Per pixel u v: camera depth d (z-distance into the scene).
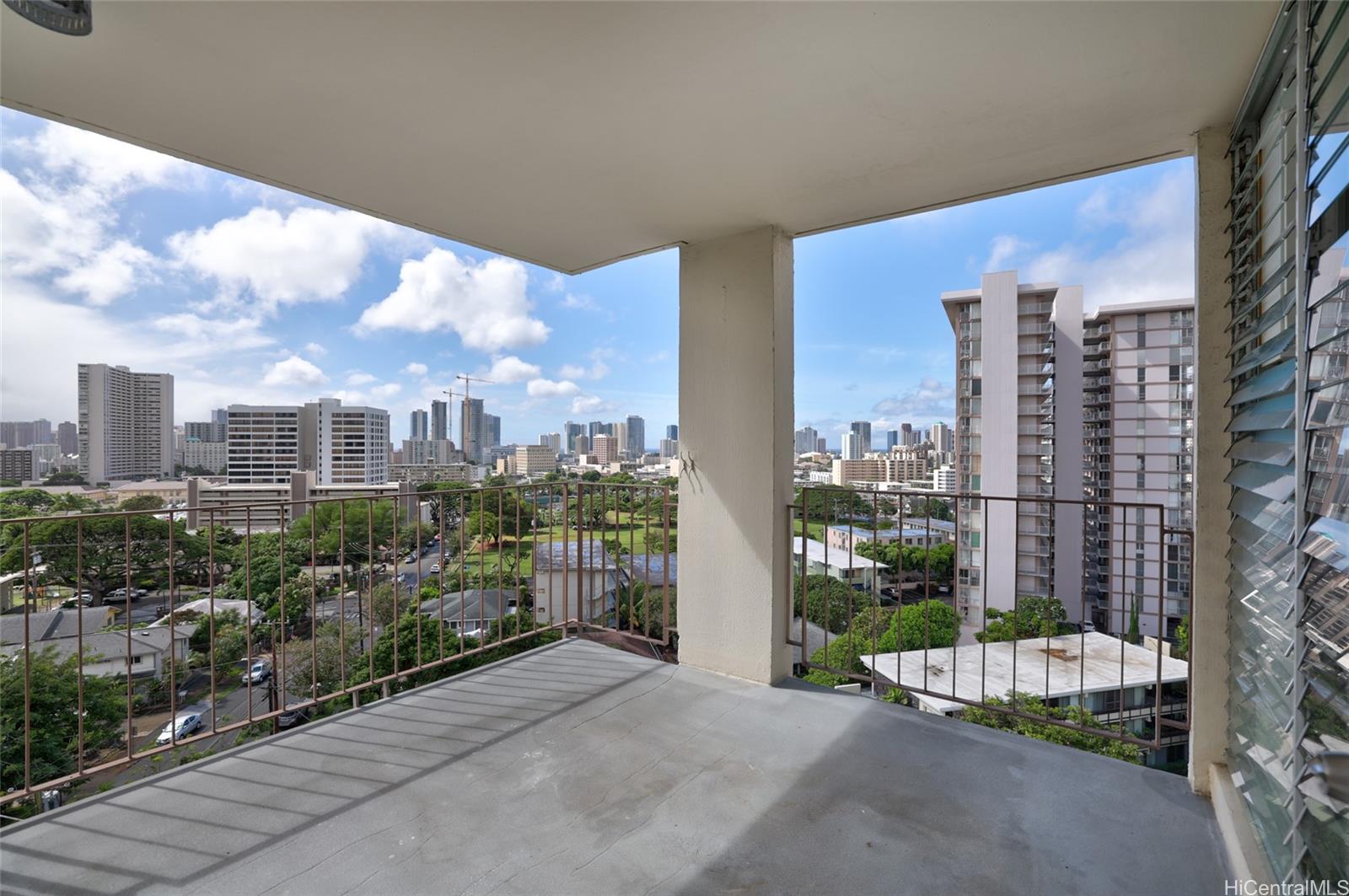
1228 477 1.80
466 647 3.12
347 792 1.99
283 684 2.40
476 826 1.81
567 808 1.90
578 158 2.20
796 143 2.09
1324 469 1.05
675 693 2.83
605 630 3.62
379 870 1.61
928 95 1.79
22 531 1.85
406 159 2.21
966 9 1.40
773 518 2.91
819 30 1.49
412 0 1.37
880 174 2.34
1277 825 1.37
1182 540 2.25
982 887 1.54
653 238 3.10
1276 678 1.38
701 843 1.73
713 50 1.58
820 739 2.37
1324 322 1.07
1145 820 1.82
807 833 1.77
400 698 2.74
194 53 1.58
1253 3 1.35
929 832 1.77
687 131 2.01
